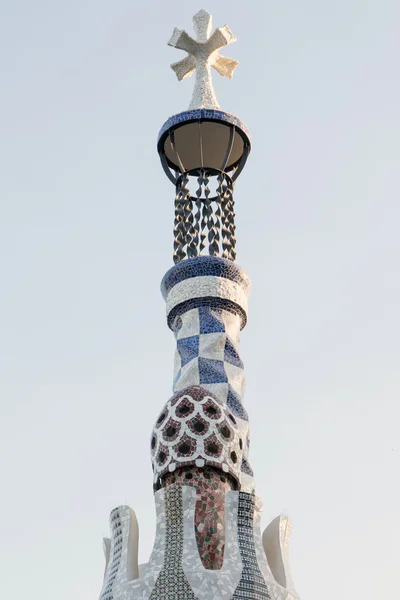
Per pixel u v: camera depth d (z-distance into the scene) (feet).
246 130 62.49
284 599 45.11
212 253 59.47
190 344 55.31
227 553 45.32
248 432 53.47
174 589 43.88
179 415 50.24
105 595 45.93
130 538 47.47
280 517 48.78
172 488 46.85
